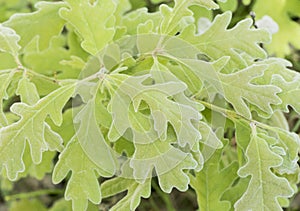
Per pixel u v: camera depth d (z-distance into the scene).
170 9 0.72
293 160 0.71
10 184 1.14
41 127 0.69
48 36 0.84
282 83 0.72
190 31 0.72
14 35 0.75
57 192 1.13
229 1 0.93
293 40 0.96
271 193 0.69
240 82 0.70
